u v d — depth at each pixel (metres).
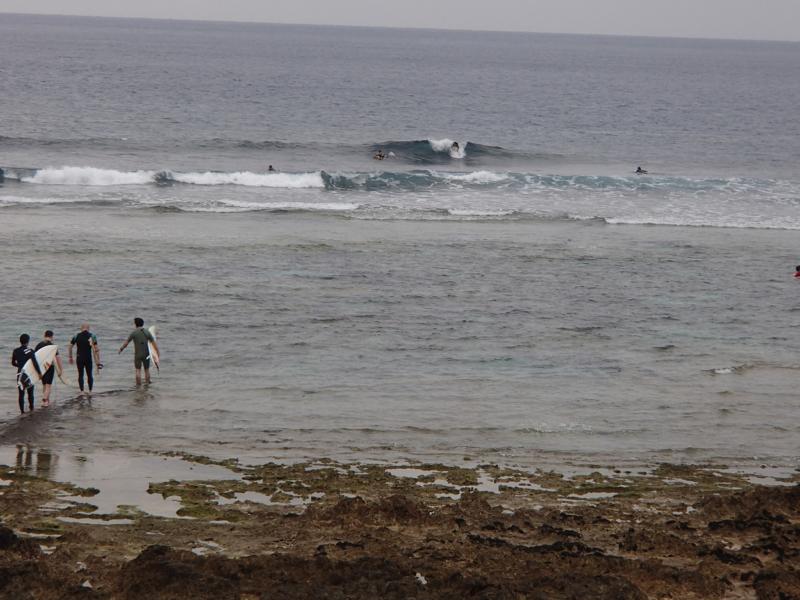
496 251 73.62
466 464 32.28
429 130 171.12
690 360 47.75
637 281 65.69
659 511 27.58
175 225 79.19
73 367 43.50
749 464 33.47
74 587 20.30
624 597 20.27
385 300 58.28
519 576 21.59
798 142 171.88
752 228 87.19
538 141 161.62
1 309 52.53
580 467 32.50
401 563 22.08
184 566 21.19
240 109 191.62
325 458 32.50
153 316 52.69
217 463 31.34
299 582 20.95
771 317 57.38
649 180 110.19
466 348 48.88
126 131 145.88
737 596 21.23
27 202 85.94
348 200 96.12
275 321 52.78
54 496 27.25
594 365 46.47
